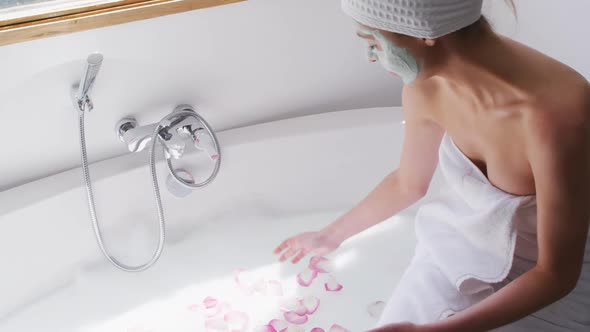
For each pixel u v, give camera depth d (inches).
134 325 66.0
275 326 65.0
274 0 69.4
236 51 70.9
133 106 69.7
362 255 72.5
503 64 42.0
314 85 78.0
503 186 47.4
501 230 46.3
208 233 75.1
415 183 55.7
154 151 67.4
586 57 67.4
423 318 49.6
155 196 68.3
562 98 41.1
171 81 69.8
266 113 77.7
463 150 49.4
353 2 39.5
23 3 60.6
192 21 66.9
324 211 77.7
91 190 66.1
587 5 65.1
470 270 48.4
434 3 37.2
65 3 61.9
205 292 69.2
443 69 42.8
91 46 63.7
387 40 39.9
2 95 63.1
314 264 70.4
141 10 62.8
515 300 43.9
